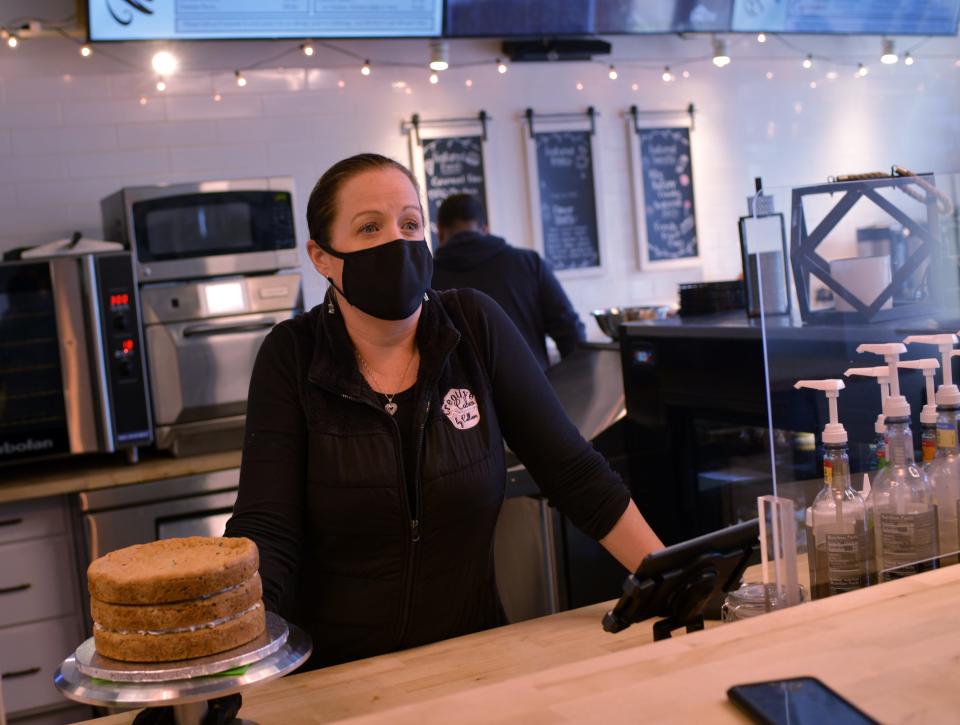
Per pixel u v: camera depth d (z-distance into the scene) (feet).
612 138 18.38
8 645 11.12
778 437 4.72
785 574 4.46
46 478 11.65
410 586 5.47
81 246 11.99
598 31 17.20
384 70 16.53
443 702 3.49
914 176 5.13
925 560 4.88
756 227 4.74
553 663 4.76
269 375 5.44
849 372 4.87
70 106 14.58
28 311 11.57
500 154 17.47
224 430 12.60
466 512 5.43
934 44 20.08
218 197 12.43
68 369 11.73
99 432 11.86
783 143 19.60
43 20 14.26
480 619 5.82
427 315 5.49
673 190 18.90
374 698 4.45
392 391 5.41
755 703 3.17
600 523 5.60
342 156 16.29
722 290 10.30
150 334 12.14
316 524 5.36
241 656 3.79
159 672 3.69
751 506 8.69
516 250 12.65
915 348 5.02
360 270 5.23
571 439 5.72
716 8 17.76
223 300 12.41
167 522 11.53
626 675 3.59
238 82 15.52
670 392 9.67
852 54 20.15
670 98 18.84
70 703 11.36
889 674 3.39
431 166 16.96
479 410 5.51
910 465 4.89
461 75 17.11
